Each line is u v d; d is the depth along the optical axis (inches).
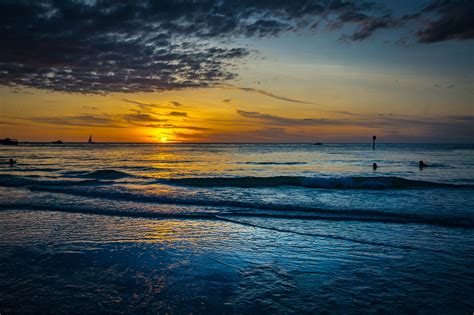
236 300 173.9
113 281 200.4
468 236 304.5
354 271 217.0
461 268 221.6
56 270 218.7
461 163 1615.4
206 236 308.0
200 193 593.3
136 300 173.6
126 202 496.1
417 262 234.2
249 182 753.6
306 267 225.1
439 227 341.7
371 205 470.0
